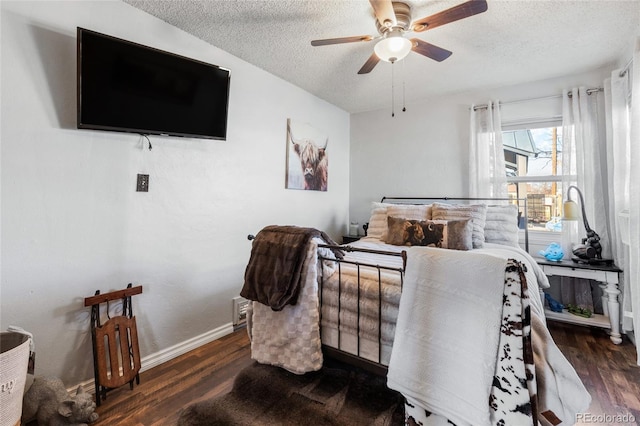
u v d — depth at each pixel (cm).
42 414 136
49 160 156
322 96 350
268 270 170
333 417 145
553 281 291
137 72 177
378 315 150
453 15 158
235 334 250
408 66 269
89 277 171
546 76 288
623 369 193
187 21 204
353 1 182
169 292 210
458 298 116
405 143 376
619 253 238
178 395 166
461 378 111
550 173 302
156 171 202
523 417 99
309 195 344
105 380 161
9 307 145
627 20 197
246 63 263
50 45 156
